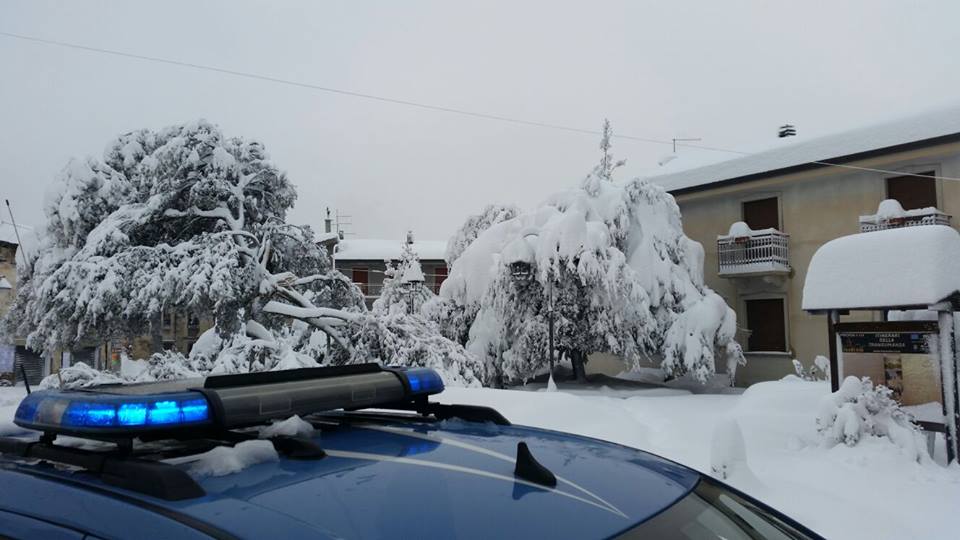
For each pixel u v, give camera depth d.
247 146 18.03
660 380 23.12
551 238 18.52
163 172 16.83
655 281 19.67
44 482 1.55
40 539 1.42
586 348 20.20
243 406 1.76
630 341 19.47
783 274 21.64
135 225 16.33
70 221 18.14
